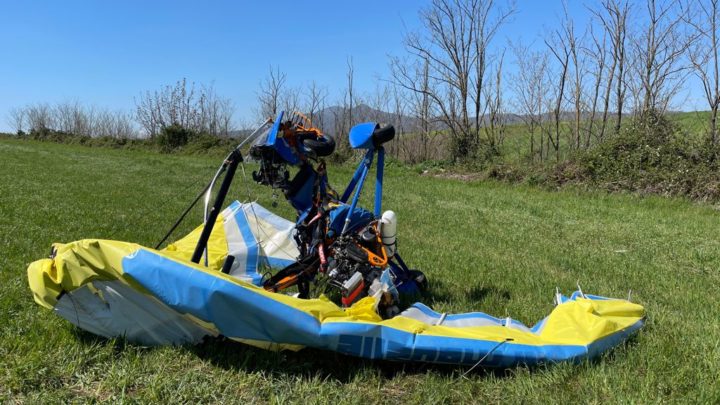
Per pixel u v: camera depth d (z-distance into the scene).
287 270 4.48
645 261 6.93
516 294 5.07
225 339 3.52
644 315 4.07
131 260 3.18
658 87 19.02
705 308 4.76
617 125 19.72
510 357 3.34
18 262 5.30
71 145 40.34
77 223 7.65
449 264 6.20
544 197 14.77
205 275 3.09
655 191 14.96
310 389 3.09
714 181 14.10
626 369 3.34
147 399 2.91
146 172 18.19
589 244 8.07
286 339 3.16
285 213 9.88
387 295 3.93
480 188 17.08
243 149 16.62
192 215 8.93
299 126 4.28
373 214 4.59
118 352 3.39
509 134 28.48
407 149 29.45
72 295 3.29
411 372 3.40
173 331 3.50
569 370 3.29
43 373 3.09
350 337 3.20
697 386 3.13
